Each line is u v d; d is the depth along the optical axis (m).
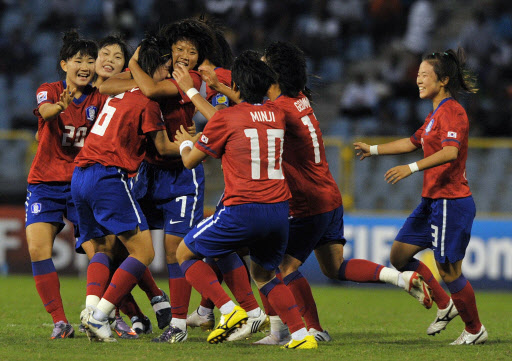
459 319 25.53
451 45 55.12
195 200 19.41
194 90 18.25
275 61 18.44
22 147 43.31
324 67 56.38
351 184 41.53
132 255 18.20
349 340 20.02
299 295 19.30
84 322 17.83
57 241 40.03
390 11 58.75
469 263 38.25
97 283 18.59
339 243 19.45
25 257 40.34
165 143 18.47
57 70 20.81
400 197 41.69
